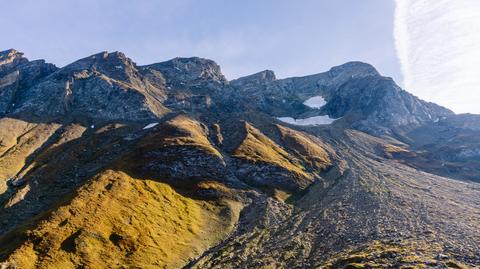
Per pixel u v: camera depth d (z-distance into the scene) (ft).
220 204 420.36
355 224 354.95
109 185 404.57
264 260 282.15
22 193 480.23
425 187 542.98
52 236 291.79
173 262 293.43
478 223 349.82
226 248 318.65
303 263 271.49
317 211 414.62
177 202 405.80
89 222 319.88
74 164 579.07
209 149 550.36
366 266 229.45
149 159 513.04
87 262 272.31
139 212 359.05
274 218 392.88
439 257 237.45
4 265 251.19
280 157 612.70
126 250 296.30
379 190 494.59
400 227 334.24
